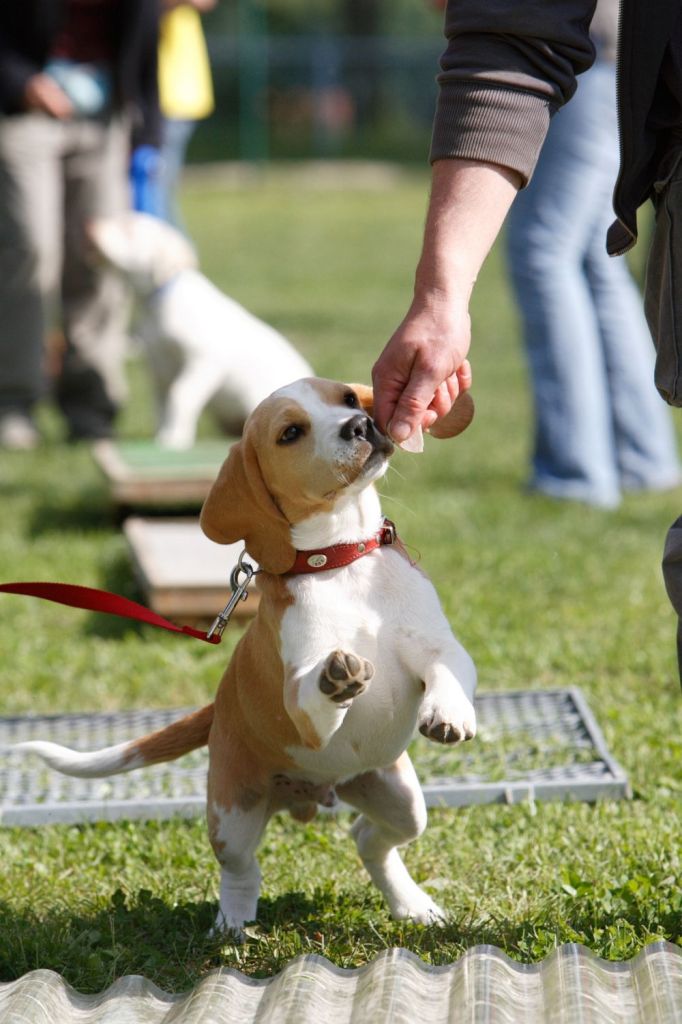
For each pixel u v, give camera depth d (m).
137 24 16.44
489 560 12.21
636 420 14.84
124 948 5.75
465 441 17.39
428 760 8.16
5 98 15.91
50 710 9.28
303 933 5.97
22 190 16.28
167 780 8.04
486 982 4.74
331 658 4.96
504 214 5.34
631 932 5.62
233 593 5.85
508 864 6.72
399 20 84.00
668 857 6.58
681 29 5.17
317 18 83.44
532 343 14.28
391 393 5.23
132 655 10.18
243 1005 4.91
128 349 25.19
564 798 7.58
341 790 5.89
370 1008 4.63
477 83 5.30
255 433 5.44
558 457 14.44
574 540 12.82
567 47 5.36
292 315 28.42
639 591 11.33
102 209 16.95
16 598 11.78
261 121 70.06
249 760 5.84
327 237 43.06
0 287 16.84
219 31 79.81
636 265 29.22
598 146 13.56
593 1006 4.54
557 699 9.00
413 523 13.44
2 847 7.11
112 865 6.93
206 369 15.05
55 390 17.75
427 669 5.31
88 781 8.02
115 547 13.02
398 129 72.81
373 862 6.10
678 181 5.31
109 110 16.78
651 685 9.30
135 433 18.11
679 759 7.93
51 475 15.80
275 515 5.45
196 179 64.62
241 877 6.01
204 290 15.26
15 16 15.79
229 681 5.89
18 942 5.73
